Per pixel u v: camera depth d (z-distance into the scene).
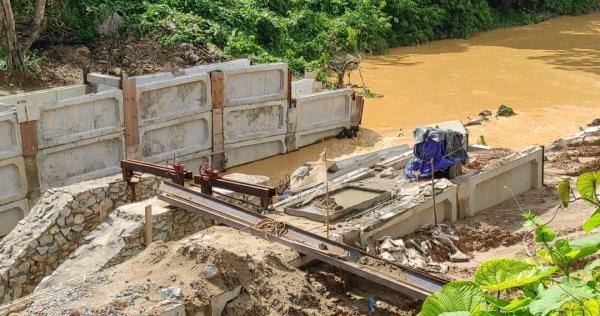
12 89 18.73
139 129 14.24
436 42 31.61
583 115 19.31
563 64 26.02
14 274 9.70
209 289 7.12
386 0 30.53
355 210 9.71
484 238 10.13
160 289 7.06
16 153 12.49
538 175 12.45
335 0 29.39
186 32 22.94
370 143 17.27
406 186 10.70
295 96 16.72
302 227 9.15
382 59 27.41
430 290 7.17
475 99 21.20
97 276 7.45
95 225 10.39
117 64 21.58
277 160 16.34
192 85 14.95
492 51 28.98
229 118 15.62
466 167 11.69
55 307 6.80
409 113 19.80
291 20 26.66
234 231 8.88
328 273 8.00
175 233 9.94
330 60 25.67
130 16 23.56
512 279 4.33
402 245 9.24
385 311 7.51
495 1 36.41
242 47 23.05
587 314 3.81
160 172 10.47
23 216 12.75
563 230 10.22
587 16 38.94
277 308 7.25
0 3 18.64
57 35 22.33
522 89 22.36
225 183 9.89
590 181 5.03
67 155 13.32
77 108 13.32
